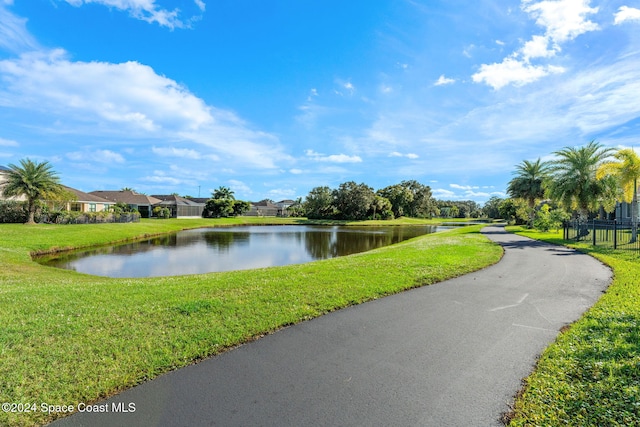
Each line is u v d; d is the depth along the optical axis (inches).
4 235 853.8
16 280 380.8
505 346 178.9
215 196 3287.4
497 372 150.9
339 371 152.0
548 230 1232.8
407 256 509.0
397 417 118.9
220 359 163.0
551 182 1047.6
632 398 123.6
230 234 1517.0
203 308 226.8
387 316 229.3
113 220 1592.0
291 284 303.7
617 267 412.5
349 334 196.4
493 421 116.8
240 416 119.3
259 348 175.9
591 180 939.3
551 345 177.0
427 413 121.3
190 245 1040.2
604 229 802.2
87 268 615.8
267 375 148.0
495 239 909.8
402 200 3604.8
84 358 156.2
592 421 113.9
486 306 253.6
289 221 2834.6
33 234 918.4
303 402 127.8
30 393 129.7
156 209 2375.7
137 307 226.7
